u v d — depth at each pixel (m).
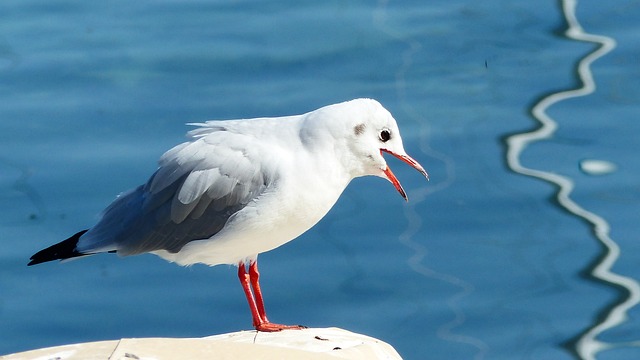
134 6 21.20
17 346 13.88
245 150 10.66
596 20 20.50
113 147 16.94
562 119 17.91
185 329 14.11
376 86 18.70
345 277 14.84
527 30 20.42
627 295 14.75
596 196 16.31
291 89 18.50
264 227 10.62
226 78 18.75
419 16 20.88
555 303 14.63
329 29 20.31
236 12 20.88
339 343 8.91
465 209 16.06
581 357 13.99
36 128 17.45
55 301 14.48
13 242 15.24
